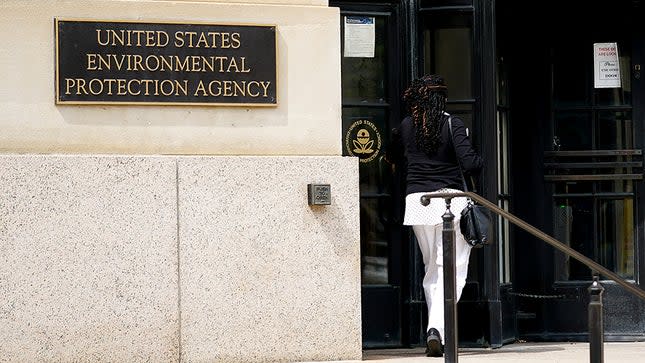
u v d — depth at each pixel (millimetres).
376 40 10539
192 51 9148
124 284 8883
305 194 9234
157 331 8930
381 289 10414
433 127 9695
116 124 9000
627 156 10977
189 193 9023
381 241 10477
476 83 10406
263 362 9117
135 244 8906
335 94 9375
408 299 10406
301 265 9203
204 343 9016
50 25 8914
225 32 9203
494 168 10359
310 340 9211
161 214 8961
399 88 10523
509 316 10719
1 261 8711
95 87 8969
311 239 9227
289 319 9172
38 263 8758
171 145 9094
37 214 8766
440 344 9570
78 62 8953
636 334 10906
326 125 9352
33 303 8742
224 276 9062
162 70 9094
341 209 9289
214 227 9055
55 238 8789
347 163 9312
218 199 9070
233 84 9203
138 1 9078
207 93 9156
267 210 9164
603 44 11039
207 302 9023
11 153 8828
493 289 10312
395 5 10555
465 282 10297
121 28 9031
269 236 9156
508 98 11000
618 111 11023
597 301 7512
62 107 8914
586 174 11008
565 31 11078
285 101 9289
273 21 9297
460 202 9656
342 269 9273
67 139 8922
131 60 9047
